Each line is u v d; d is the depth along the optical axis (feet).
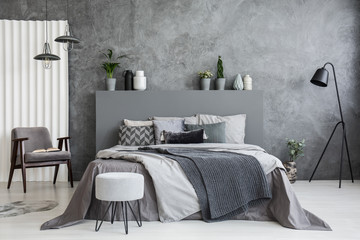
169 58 19.56
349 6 19.40
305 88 19.49
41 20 19.38
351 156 19.42
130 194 10.41
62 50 19.31
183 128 17.60
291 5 19.45
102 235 10.24
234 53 19.53
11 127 19.30
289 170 18.08
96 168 11.76
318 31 19.45
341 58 19.44
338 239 9.89
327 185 17.76
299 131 19.53
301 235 10.23
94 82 19.57
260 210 11.71
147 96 18.98
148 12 19.54
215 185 11.51
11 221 11.68
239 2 19.51
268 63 19.52
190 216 11.64
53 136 19.33
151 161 11.79
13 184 18.30
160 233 10.38
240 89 19.04
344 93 19.45
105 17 19.49
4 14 19.27
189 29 19.54
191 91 19.01
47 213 12.64
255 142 18.94
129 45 19.53
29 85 19.31
